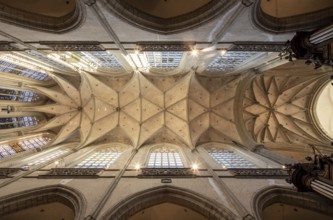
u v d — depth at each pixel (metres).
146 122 17.83
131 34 8.88
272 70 16.12
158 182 9.16
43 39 9.05
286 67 15.73
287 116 18.59
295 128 18.41
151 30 8.48
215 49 10.33
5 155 12.94
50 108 17.67
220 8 7.68
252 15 7.74
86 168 10.29
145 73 16.58
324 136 17.17
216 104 17.42
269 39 9.24
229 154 14.42
